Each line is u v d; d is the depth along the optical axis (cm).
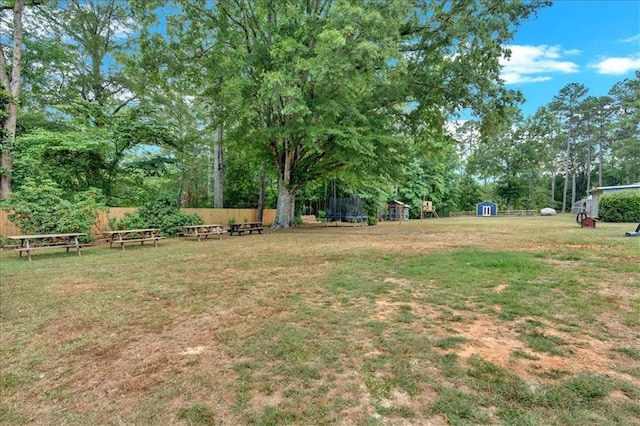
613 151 4206
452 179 4653
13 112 1261
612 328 318
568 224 1909
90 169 1460
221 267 679
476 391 219
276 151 1730
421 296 439
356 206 2441
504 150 4625
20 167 1239
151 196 1773
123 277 593
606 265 596
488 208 4556
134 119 1535
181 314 391
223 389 232
